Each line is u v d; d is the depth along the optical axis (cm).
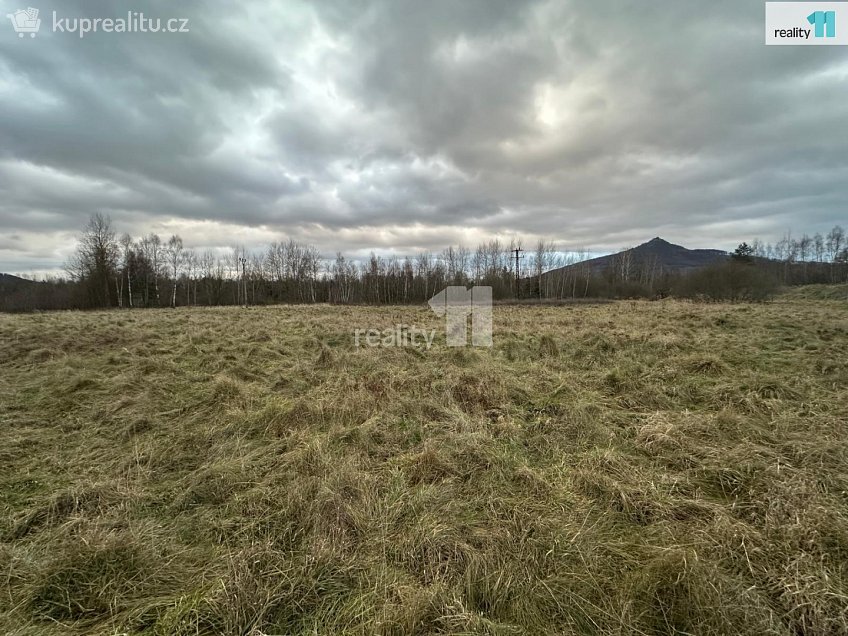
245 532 230
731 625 162
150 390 477
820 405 415
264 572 188
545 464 314
